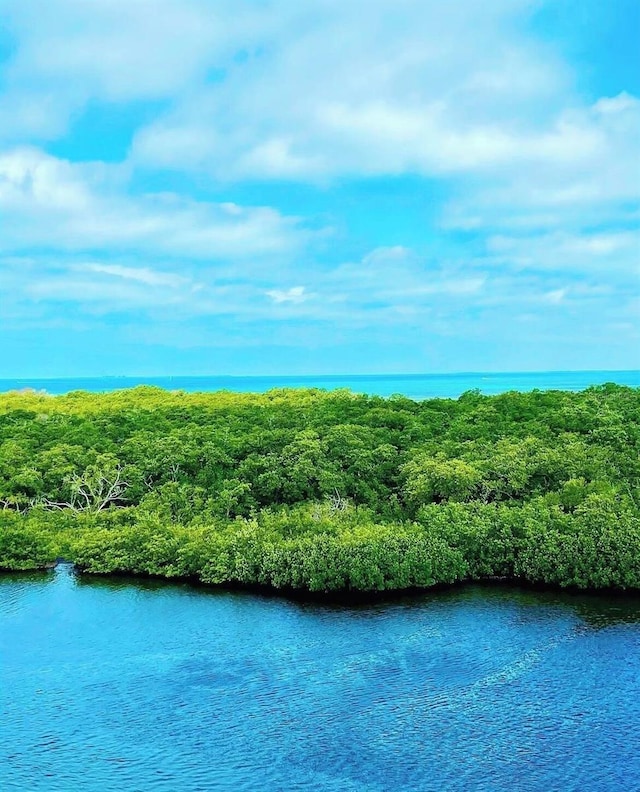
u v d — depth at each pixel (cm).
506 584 4806
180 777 2973
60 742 3194
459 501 5388
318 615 4406
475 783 2909
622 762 3019
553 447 5891
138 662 3862
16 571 5228
